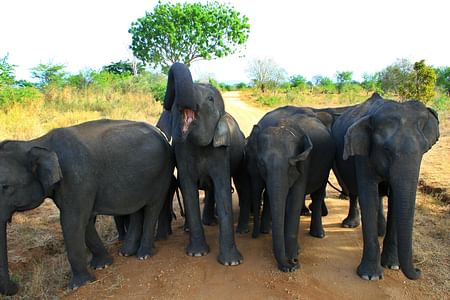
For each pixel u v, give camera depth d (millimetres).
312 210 5098
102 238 5324
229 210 4461
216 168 4449
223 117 4156
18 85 17453
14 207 3602
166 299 3758
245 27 30797
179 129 4055
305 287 3895
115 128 4344
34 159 3555
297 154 4133
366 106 4652
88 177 3877
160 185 4645
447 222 5496
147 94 22219
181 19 29016
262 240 5016
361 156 3941
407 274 3418
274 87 47062
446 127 13898
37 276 4070
